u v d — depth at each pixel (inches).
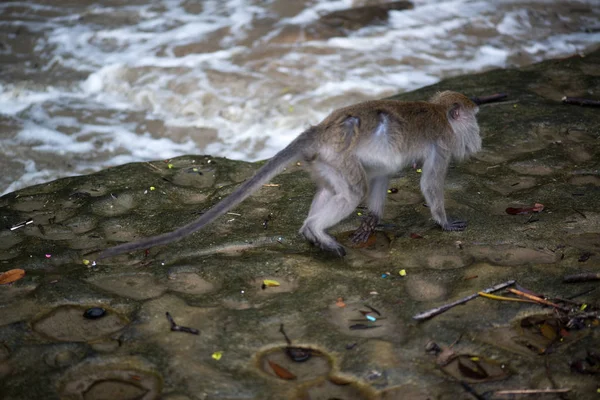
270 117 380.2
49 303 210.4
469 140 245.3
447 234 240.8
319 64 430.3
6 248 240.7
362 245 238.1
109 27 481.4
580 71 384.8
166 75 418.0
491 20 493.7
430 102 244.4
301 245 238.1
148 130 374.0
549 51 453.1
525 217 249.8
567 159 289.6
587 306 200.4
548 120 320.5
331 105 388.2
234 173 291.3
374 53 446.3
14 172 337.1
